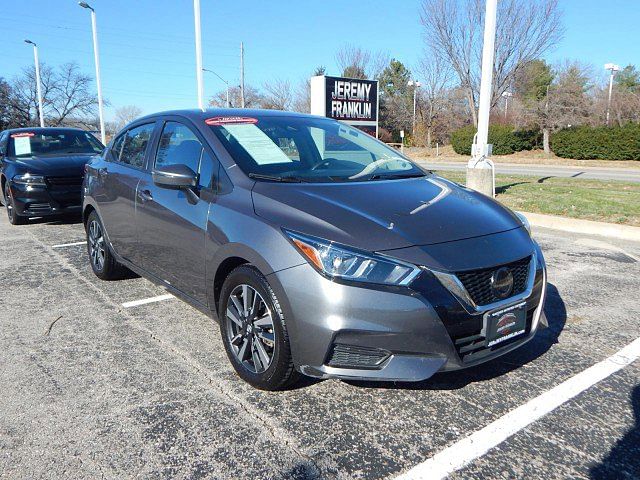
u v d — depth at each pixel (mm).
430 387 3135
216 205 3283
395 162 4070
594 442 2607
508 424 2756
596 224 7781
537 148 41125
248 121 3934
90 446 2564
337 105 14117
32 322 4199
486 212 3246
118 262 5004
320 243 2684
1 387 3141
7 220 9070
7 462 2439
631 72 67125
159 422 2771
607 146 32938
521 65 26922
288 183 3250
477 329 2730
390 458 2479
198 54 17328
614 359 3520
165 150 4078
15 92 62938
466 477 2352
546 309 4484
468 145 41156
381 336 2578
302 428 2719
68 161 8422
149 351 3656
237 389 3117
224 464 2434
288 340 2801
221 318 3277
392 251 2645
